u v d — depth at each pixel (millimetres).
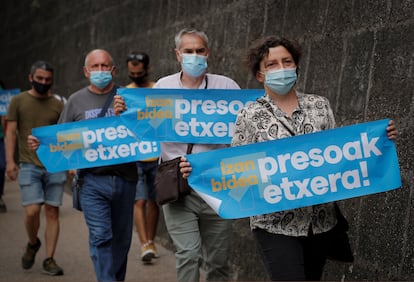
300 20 5523
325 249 3707
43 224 8898
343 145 3652
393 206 4379
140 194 6973
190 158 3752
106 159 5367
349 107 4863
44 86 6406
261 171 3682
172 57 7973
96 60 5414
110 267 5184
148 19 8766
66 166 5422
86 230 8594
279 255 3541
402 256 4246
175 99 4832
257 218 3654
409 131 4285
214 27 6984
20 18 15625
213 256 4711
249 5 6312
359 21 4832
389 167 3664
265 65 3664
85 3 11422
